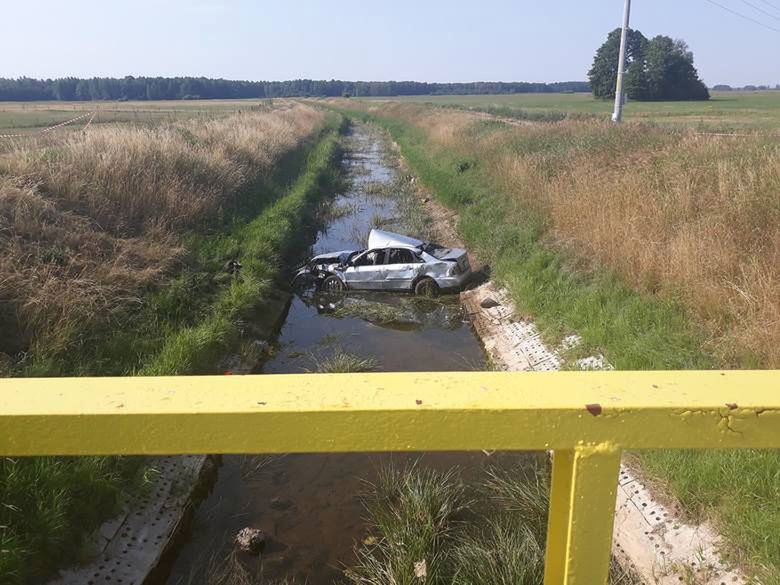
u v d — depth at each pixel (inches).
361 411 45.7
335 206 767.1
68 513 185.5
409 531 190.1
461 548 182.9
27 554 163.0
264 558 195.8
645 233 357.7
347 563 191.5
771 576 148.6
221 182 610.9
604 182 458.6
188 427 45.6
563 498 52.1
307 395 47.7
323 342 389.7
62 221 380.8
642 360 256.8
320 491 228.2
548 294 370.6
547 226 475.5
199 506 224.4
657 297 302.8
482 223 555.8
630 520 195.3
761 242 294.0
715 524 174.6
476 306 433.1
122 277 350.6
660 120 1380.4
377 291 479.5
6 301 283.0
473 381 50.6
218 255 452.8
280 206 633.6
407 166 1126.4
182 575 192.5
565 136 735.7
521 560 171.3
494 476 222.5
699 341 257.1
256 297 404.5
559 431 46.8
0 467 179.5
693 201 365.7
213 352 319.3
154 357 288.8
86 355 274.5
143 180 490.0
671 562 174.7
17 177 398.9
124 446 45.9
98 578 177.8
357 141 1736.0
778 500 166.6
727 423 46.7
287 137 1119.0
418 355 368.5
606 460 47.7
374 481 231.3
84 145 503.5
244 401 46.6
